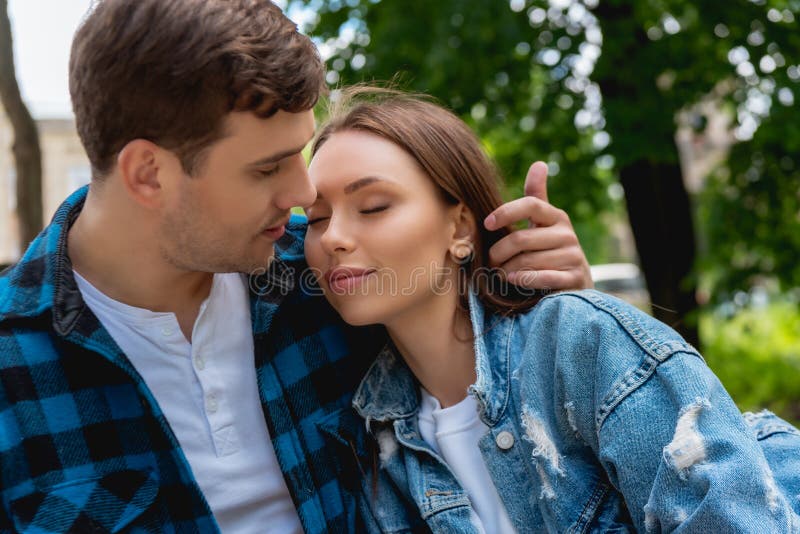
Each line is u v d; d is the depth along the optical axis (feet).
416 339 4.45
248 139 3.89
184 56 3.74
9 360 3.96
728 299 19.88
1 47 11.10
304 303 4.95
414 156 4.28
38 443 3.92
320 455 4.65
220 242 4.11
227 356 4.59
